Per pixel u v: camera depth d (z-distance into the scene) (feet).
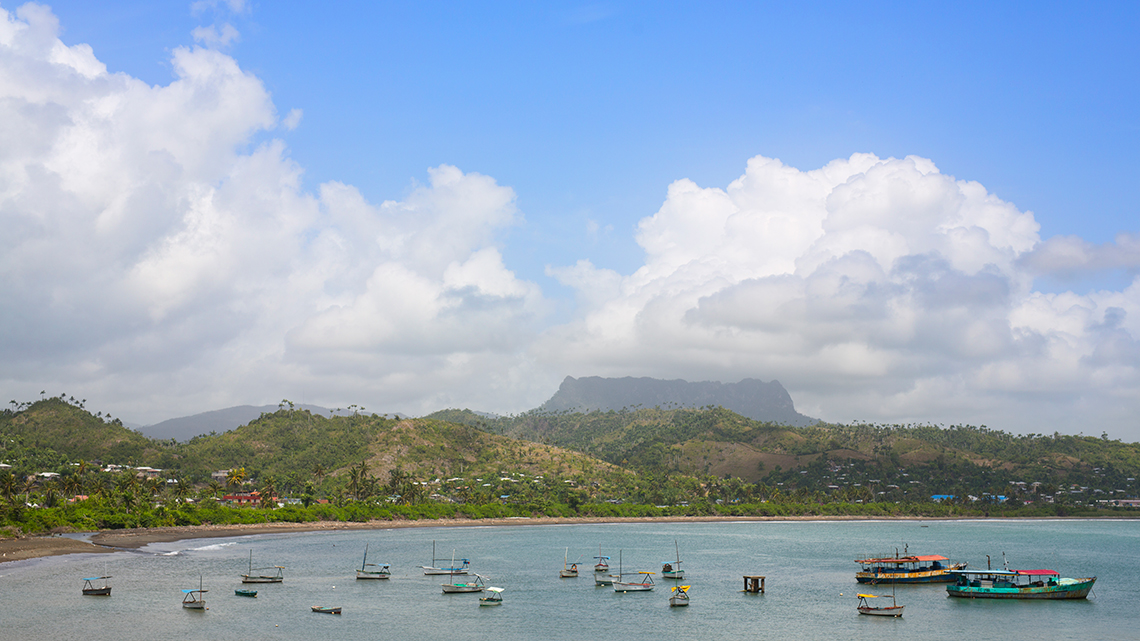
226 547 572.92
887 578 421.18
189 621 284.00
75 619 279.49
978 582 384.88
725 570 492.54
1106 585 435.12
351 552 558.56
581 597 362.33
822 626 304.71
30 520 590.96
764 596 377.09
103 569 414.82
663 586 407.44
